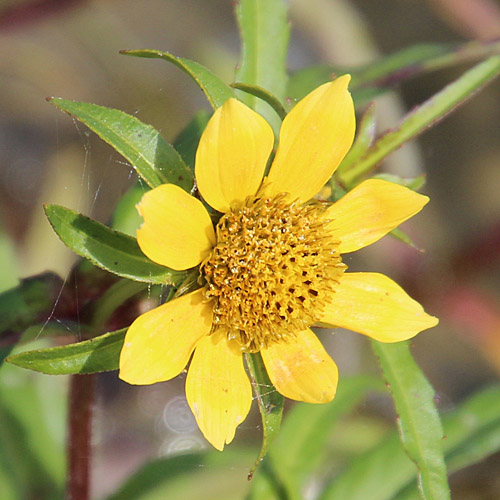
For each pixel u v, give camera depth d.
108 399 0.38
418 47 0.31
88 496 0.30
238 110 0.26
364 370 0.39
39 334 0.28
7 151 0.40
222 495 0.31
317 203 0.28
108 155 0.40
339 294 0.28
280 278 0.27
